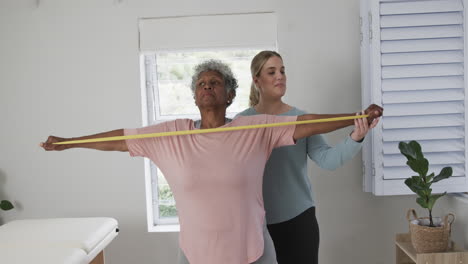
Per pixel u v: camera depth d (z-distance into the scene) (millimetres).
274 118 1627
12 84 2842
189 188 1522
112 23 2771
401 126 2428
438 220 2311
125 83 2791
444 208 2648
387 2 2400
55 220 2449
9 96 2848
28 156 2869
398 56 2418
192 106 3043
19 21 2811
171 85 3004
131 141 1617
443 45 2402
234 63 2965
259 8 2707
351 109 2703
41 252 1959
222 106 1630
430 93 2424
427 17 2398
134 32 2766
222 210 1521
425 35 2395
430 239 2178
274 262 1672
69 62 2809
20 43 2820
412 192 2449
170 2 2740
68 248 2006
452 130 2441
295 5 2693
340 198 2756
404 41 2422
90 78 2805
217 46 2736
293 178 2021
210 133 1556
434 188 2439
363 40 2523
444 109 2418
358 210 2752
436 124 2420
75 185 2861
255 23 2713
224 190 1515
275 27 2709
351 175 2744
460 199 2449
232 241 1546
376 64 2414
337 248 2773
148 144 1603
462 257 2156
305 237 2008
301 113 2084
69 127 2832
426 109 2424
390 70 2422
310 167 2758
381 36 2402
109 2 2770
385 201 2742
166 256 2838
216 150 1532
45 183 2873
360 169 2736
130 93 2793
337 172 2750
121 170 2834
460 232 2461
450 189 2434
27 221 2459
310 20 2693
